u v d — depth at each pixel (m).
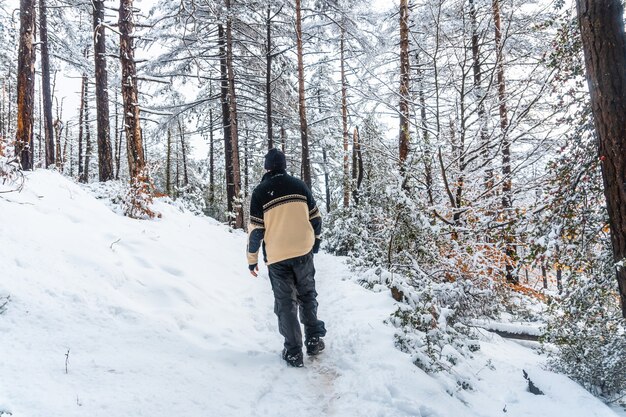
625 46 3.40
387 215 6.89
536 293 7.25
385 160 9.27
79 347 2.99
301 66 15.62
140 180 8.20
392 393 2.90
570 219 4.19
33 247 4.00
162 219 8.21
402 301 5.03
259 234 3.48
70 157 35.88
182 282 4.71
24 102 7.96
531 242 4.60
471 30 9.12
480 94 8.96
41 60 16.62
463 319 5.55
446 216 7.86
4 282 3.36
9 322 3.02
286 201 3.49
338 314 4.85
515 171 7.21
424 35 10.45
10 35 15.97
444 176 7.21
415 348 3.63
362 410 2.76
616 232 3.50
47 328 3.09
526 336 6.14
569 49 4.35
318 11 15.90
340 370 3.40
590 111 4.17
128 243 5.36
